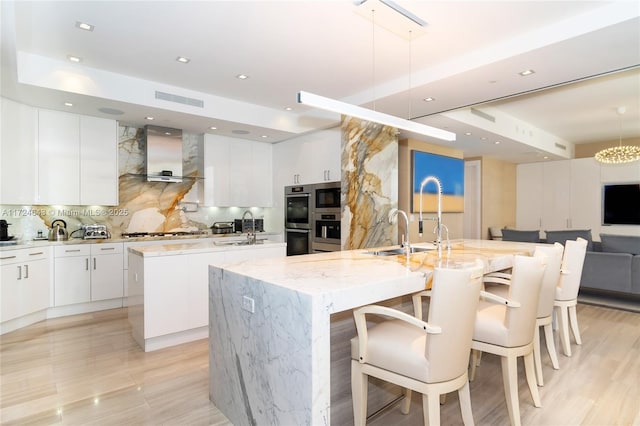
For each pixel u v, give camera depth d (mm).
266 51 3252
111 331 3674
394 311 1651
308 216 5590
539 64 3139
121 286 4562
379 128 5078
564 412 2207
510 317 2031
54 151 4215
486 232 8367
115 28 2842
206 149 5500
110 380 2611
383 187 5102
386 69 3646
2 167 3746
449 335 1564
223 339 2184
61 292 4141
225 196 5730
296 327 1597
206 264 3471
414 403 2328
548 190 8875
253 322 1896
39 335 3543
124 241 4582
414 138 6191
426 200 6543
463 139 6160
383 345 1724
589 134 7434
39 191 4113
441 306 1543
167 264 3232
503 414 2186
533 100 5055
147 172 4918
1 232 3889
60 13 2602
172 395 2410
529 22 2727
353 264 2326
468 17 2664
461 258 2600
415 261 2455
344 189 4863
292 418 1626
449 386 1616
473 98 4082
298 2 2479
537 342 2559
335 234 5094
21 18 2633
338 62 3504
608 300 4941
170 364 2887
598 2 2461
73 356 3035
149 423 2090
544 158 8453
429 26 2789
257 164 6152
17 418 2125
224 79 3980
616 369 2826
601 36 2621
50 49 3225
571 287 3166
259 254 3840
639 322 4027
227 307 2137
